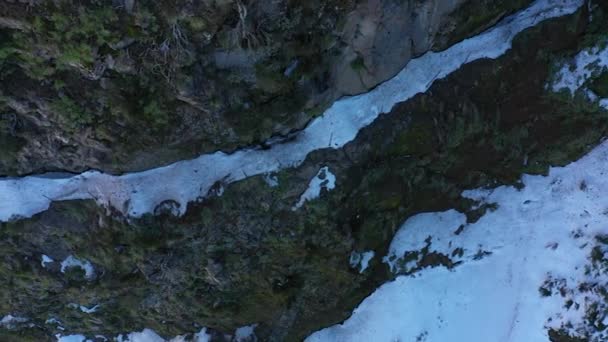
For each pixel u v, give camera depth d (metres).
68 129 11.39
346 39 11.45
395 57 12.30
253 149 12.61
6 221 12.68
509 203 14.14
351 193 12.97
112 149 11.82
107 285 13.64
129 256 12.98
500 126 13.16
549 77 12.77
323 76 11.86
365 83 12.48
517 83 12.88
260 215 12.83
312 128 12.64
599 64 12.46
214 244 12.98
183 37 9.95
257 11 9.98
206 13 9.67
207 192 12.56
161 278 13.48
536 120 13.20
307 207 12.80
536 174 13.87
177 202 12.52
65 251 13.41
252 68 10.89
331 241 13.18
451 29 12.33
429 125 12.92
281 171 12.59
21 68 10.28
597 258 13.77
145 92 10.87
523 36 12.63
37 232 12.97
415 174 13.55
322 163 12.72
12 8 9.20
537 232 14.13
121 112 11.00
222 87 11.05
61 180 12.54
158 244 12.55
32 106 10.91
